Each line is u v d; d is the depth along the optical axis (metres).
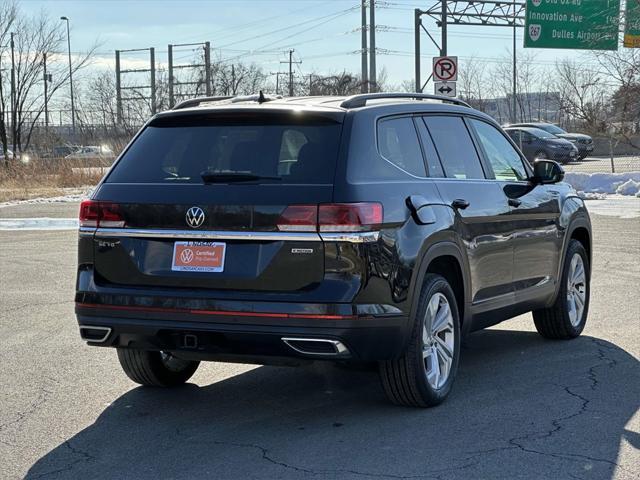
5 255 13.29
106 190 5.32
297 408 5.64
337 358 4.85
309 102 5.40
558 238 7.20
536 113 61.06
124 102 59.50
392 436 5.01
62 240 15.21
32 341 7.58
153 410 5.63
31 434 5.15
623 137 29.47
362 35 44.66
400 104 5.72
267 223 4.86
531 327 8.21
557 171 6.89
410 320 5.15
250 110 5.27
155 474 4.48
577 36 33.69
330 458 4.66
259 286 4.87
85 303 5.26
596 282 10.22
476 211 5.96
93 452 4.84
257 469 4.52
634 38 28.27
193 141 5.36
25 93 38.19
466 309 5.91
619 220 16.91
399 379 5.31
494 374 6.39
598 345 7.30
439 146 5.95
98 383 6.27
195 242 5.02
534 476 4.36
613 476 4.36
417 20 34.00
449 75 19.11
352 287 4.79
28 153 36.28
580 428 5.11
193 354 5.11
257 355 4.96
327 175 4.91
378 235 4.92
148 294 5.07
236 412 5.57
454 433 5.04
